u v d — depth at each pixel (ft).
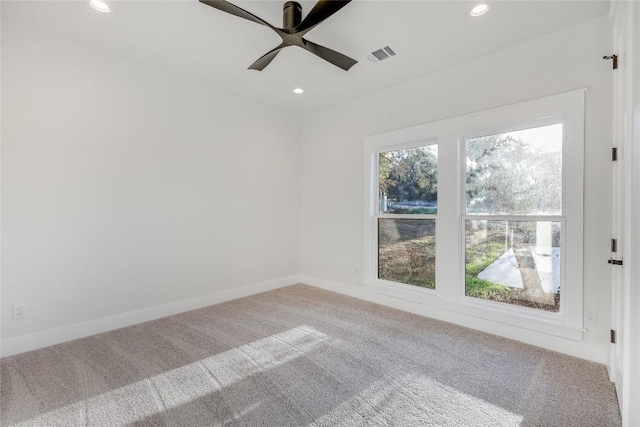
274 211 14.32
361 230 12.85
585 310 7.64
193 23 7.86
